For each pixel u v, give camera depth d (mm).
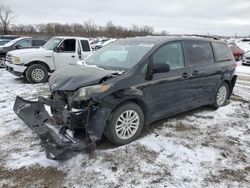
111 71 3949
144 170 3307
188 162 3537
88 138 3527
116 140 3816
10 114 5094
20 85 8336
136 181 3088
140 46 4500
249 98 7234
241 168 3453
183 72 4668
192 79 4891
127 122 3902
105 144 3906
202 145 4043
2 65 12516
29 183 2977
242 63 18438
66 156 3291
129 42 4887
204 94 5367
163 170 3324
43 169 3234
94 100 3496
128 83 3793
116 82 3684
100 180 3076
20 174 3129
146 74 4043
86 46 9836
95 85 3596
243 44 37188
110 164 3396
